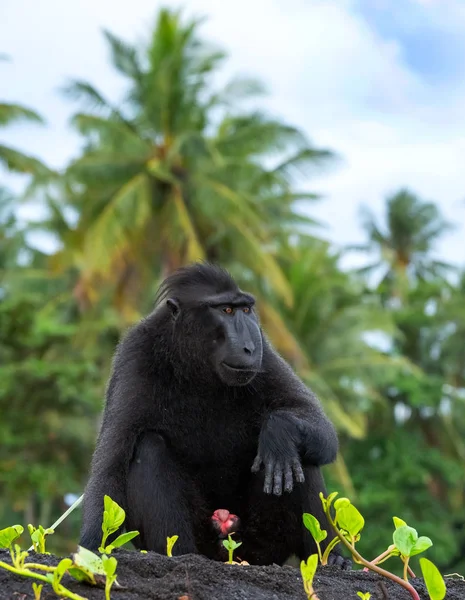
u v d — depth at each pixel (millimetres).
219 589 4871
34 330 35906
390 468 43594
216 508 7367
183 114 42844
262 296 40750
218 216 40188
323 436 6754
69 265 42688
